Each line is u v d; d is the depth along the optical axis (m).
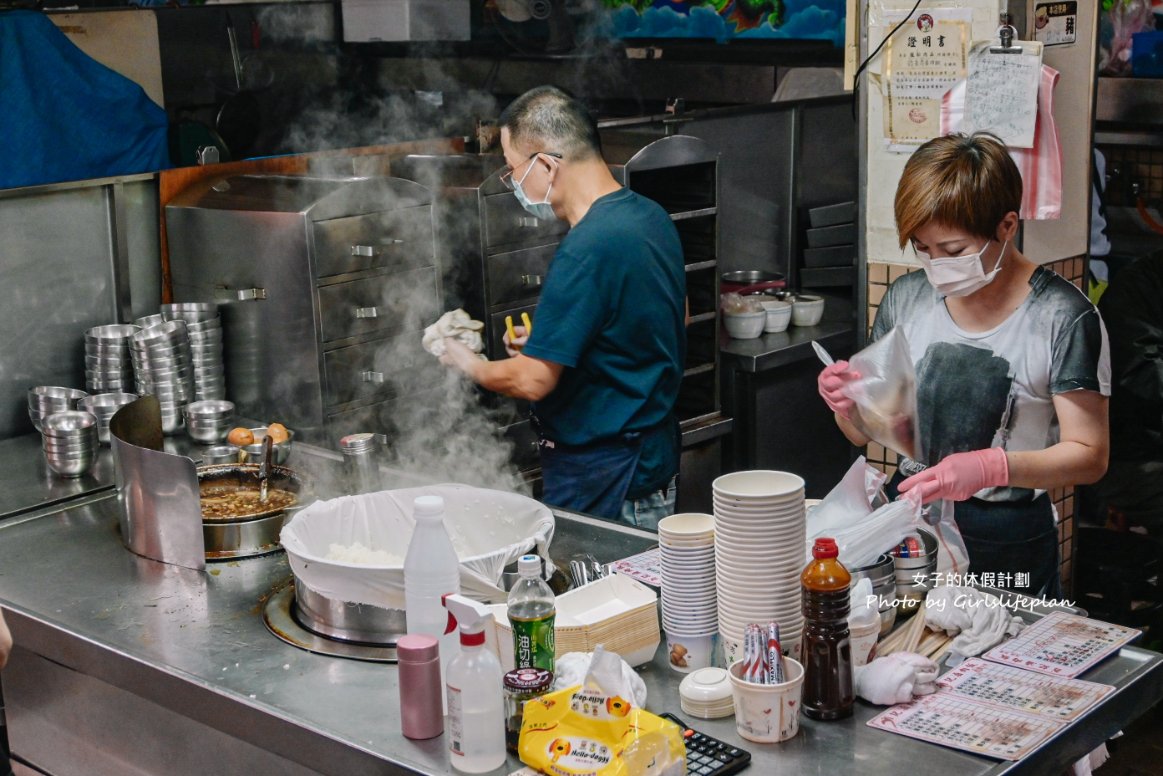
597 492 3.04
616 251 2.86
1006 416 2.30
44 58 4.34
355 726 1.79
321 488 2.77
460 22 5.61
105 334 3.40
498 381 2.94
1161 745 3.56
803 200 4.95
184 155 5.12
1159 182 4.84
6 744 2.67
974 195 2.07
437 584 1.79
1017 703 1.74
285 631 2.13
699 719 1.76
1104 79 4.83
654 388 3.02
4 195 3.24
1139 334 3.97
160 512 2.48
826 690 1.72
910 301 2.43
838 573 1.70
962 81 2.72
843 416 2.31
